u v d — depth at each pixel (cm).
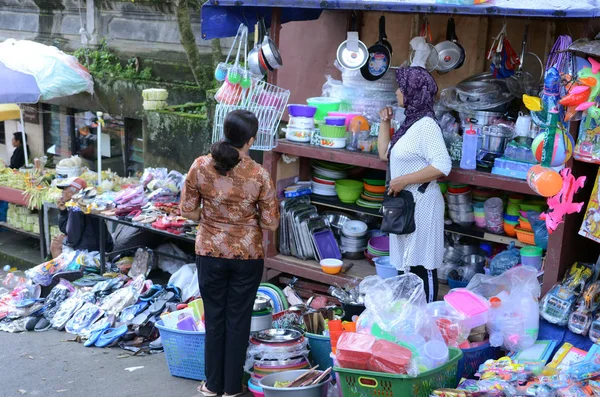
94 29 867
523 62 505
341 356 384
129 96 823
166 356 489
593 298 421
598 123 393
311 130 550
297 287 573
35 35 948
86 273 681
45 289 668
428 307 434
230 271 429
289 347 443
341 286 533
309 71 623
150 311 564
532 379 385
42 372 507
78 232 685
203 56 757
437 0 423
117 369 510
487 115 491
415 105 448
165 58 804
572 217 437
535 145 391
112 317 575
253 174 420
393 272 516
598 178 402
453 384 399
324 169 576
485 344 429
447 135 500
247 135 416
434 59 515
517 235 482
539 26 504
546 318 432
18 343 569
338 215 596
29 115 966
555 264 436
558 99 379
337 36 598
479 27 530
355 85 552
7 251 853
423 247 458
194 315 507
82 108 879
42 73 805
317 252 559
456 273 514
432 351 386
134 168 859
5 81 783
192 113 754
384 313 399
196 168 422
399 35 570
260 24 516
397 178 449
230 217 424
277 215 432
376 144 516
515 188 444
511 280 445
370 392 382
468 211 509
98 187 728
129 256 700
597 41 378
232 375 441
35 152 977
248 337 441
